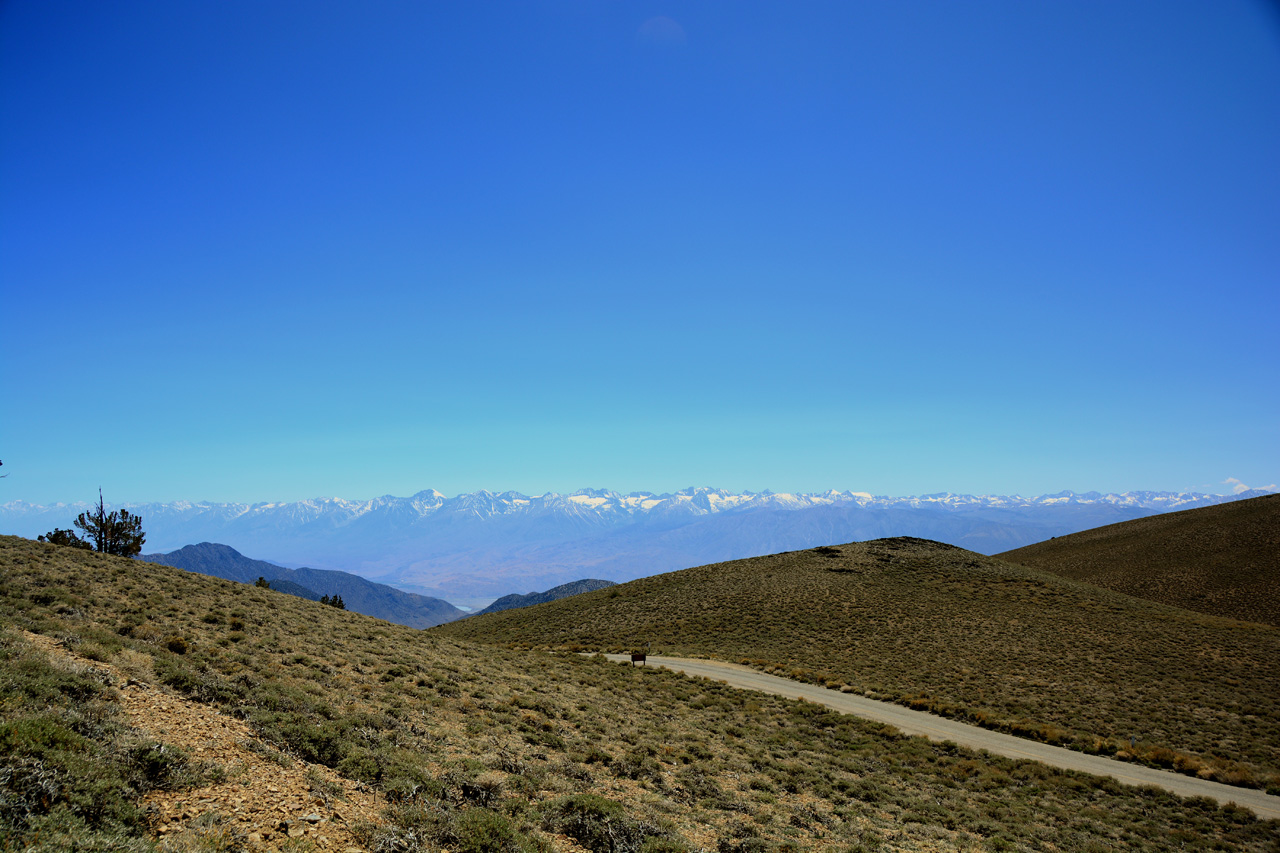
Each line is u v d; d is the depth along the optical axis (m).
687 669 50.59
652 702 33.72
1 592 21.14
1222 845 22.11
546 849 12.03
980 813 22.98
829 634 65.12
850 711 39.22
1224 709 42.09
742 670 51.75
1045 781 28.22
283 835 9.62
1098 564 117.94
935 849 17.88
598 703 30.12
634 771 19.64
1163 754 32.56
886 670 53.00
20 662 12.64
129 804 8.91
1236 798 27.41
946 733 35.69
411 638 36.22
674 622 74.06
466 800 13.59
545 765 18.09
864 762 28.00
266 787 11.14
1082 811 24.61
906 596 77.06
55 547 31.44
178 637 20.95
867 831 18.36
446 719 20.83
